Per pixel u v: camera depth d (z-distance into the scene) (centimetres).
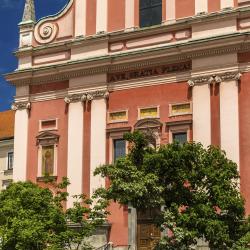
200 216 2159
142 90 3316
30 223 2445
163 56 3256
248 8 3112
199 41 3139
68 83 3528
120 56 3347
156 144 3198
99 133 3378
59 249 2455
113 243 3184
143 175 2161
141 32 3375
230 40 3077
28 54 3691
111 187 2173
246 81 3061
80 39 3519
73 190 3366
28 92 3647
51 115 3556
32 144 3584
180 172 2209
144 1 3459
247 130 3012
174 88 3231
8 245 2530
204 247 2855
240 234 2216
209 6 3234
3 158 5234
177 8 3331
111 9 3522
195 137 3114
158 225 2197
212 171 2258
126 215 3195
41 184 3481
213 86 3125
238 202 2209
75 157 3409
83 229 2609
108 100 3403
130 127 3297
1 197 2697
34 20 3788
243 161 2988
